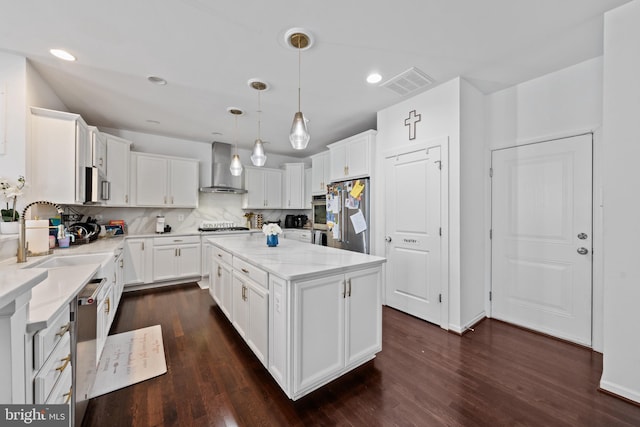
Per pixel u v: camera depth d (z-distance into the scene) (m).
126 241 3.62
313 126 3.92
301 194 5.52
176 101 2.99
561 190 2.37
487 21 1.75
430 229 2.73
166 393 1.65
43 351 0.92
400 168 3.04
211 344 2.26
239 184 5.07
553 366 1.94
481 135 2.80
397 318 2.84
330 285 1.71
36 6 1.58
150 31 1.83
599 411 1.50
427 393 1.66
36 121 2.27
